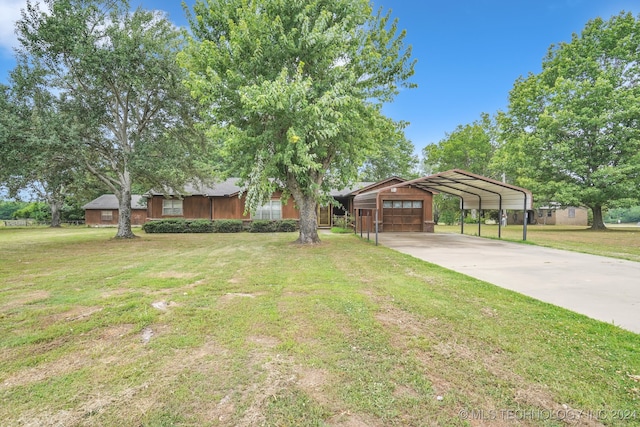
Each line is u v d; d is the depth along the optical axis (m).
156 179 15.14
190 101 13.34
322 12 8.88
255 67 9.54
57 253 9.77
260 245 11.79
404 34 11.37
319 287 5.34
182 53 9.96
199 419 2.06
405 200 19.52
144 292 5.07
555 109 20.44
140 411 2.13
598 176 18.56
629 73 19.78
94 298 4.71
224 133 9.71
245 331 3.47
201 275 6.34
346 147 10.52
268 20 9.03
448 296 4.78
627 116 17.86
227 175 11.56
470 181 13.16
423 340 3.22
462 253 9.72
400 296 4.76
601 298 4.75
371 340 3.22
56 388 2.40
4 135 9.55
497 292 5.01
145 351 3.02
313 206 12.06
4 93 10.53
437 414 2.09
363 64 11.20
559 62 21.95
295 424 2.00
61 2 11.21
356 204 17.62
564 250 10.52
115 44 12.00
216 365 2.74
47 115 10.88
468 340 3.22
